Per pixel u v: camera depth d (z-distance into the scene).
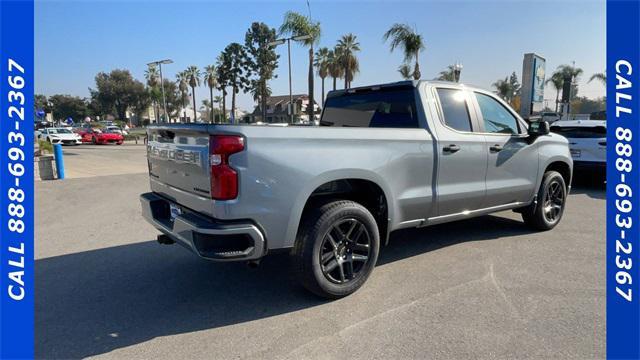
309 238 3.38
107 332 3.13
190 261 4.64
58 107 102.75
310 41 26.69
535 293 3.73
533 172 5.33
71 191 9.47
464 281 4.01
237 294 3.77
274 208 3.16
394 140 3.86
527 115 17.36
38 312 3.43
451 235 5.56
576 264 4.45
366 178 3.66
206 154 3.08
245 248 3.14
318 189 3.66
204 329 3.17
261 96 50.00
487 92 4.96
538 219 5.62
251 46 48.44
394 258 4.67
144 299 3.68
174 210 3.68
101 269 4.41
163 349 2.90
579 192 9.27
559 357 2.77
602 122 9.66
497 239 5.38
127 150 26.20
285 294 3.76
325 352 2.84
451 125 4.45
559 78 48.53
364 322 3.24
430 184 4.21
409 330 3.11
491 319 3.26
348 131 3.56
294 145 3.24
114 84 95.94
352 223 3.61
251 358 2.78
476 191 4.63
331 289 3.54
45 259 4.72
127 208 7.60
